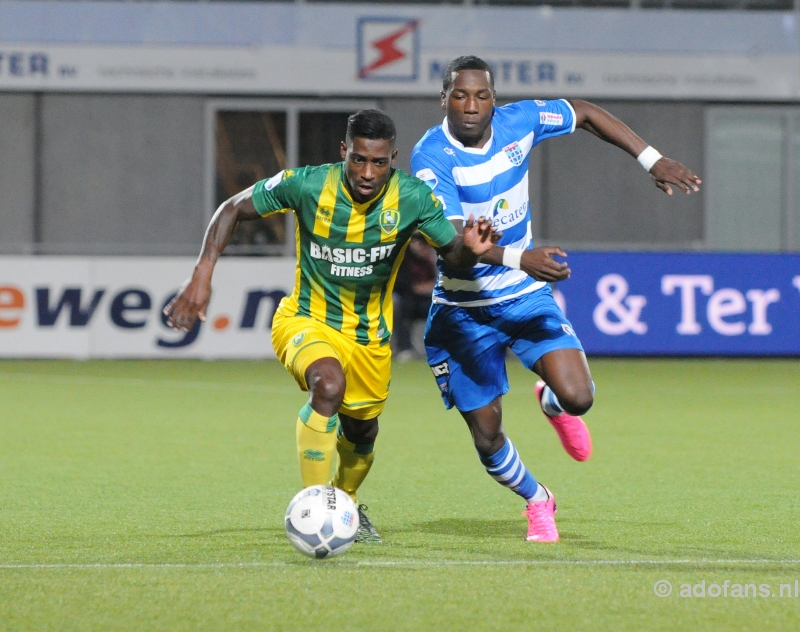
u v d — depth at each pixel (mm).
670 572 15492
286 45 63531
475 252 16344
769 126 66188
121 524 19156
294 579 14945
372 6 63500
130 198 64688
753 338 54875
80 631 12633
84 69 63156
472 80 17516
